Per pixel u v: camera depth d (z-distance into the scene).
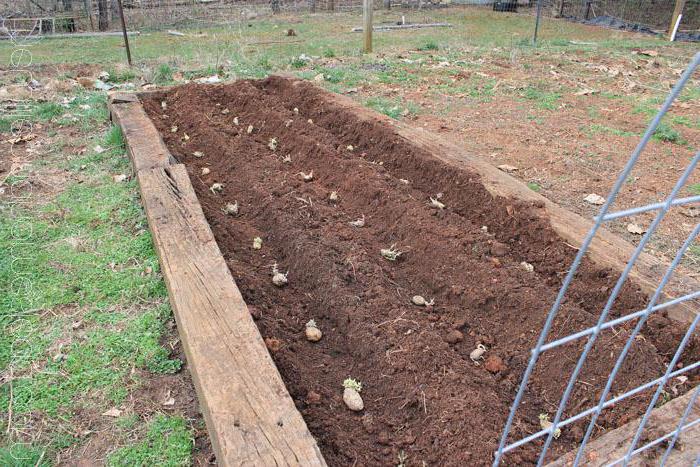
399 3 20.56
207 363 2.42
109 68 9.14
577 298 3.46
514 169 5.52
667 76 9.30
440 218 4.23
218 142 5.67
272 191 4.65
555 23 16.11
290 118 6.21
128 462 2.40
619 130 6.71
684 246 1.45
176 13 16.86
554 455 2.47
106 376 2.83
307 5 19.81
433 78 8.93
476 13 18.31
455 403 2.66
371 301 3.36
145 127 5.53
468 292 3.49
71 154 5.57
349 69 9.28
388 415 2.70
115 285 3.50
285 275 3.75
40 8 15.22
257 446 2.05
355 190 4.73
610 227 4.46
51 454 2.43
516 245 4.03
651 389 2.67
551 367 2.93
